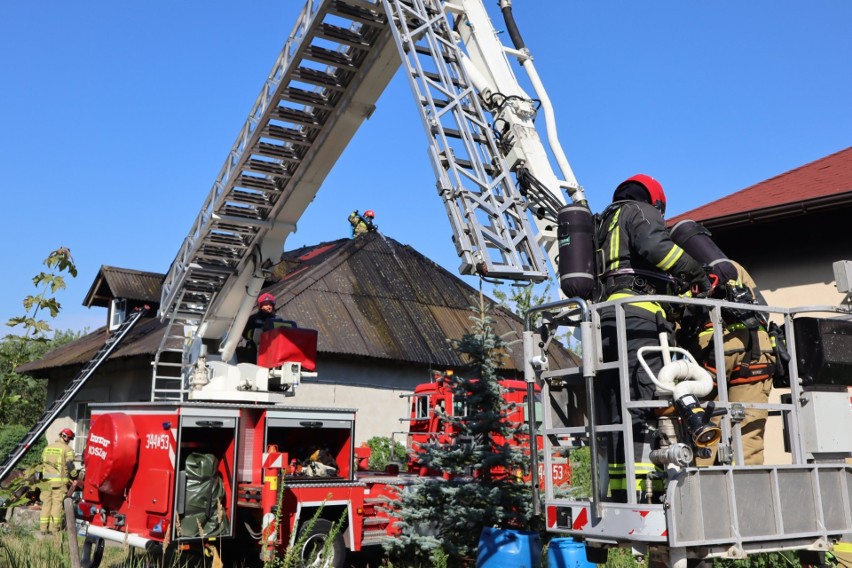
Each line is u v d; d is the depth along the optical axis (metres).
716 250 4.41
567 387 4.82
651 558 3.95
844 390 4.52
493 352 8.79
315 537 7.84
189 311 12.62
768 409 4.29
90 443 7.99
